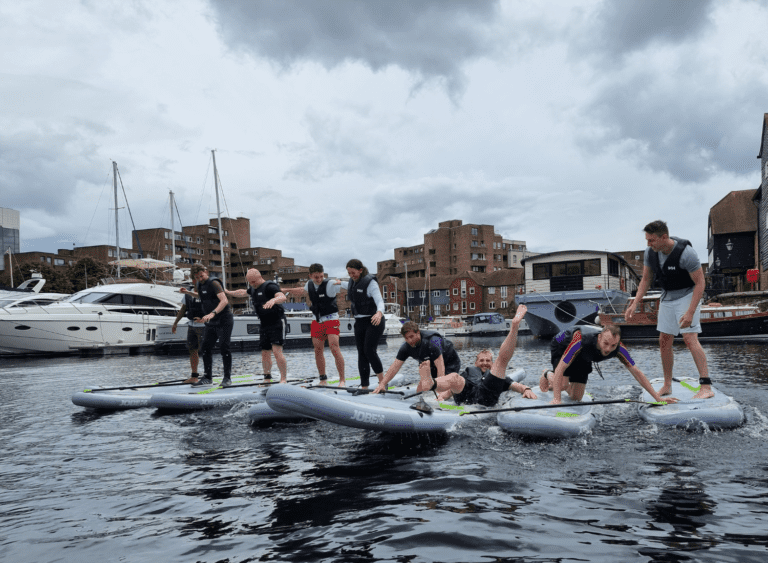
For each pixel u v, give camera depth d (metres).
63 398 8.70
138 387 7.65
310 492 3.41
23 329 22.25
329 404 4.61
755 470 3.59
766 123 30.47
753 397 6.36
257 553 2.52
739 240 36.34
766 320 20.45
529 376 10.20
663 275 5.41
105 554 2.56
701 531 2.62
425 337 5.61
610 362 12.16
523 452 4.23
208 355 7.73
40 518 3.07
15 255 76.31
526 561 2.35
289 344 27.70
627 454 4.08
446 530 2.71
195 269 7.37
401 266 87.75
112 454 4.60
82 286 59.62
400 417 4.62
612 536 2.59
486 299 72.88
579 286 27.80
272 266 97.06
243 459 4.30
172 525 2.91
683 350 16.80
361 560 2.41
